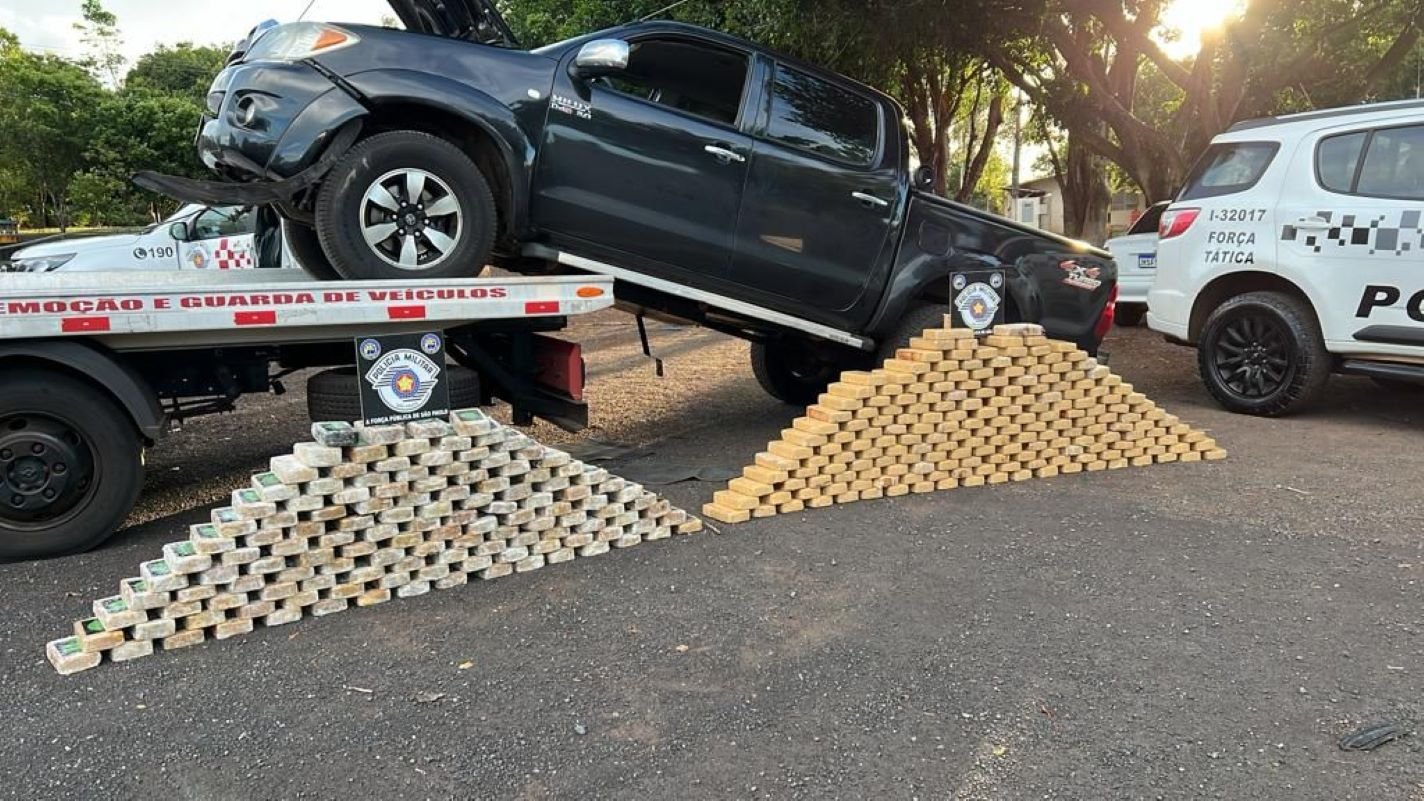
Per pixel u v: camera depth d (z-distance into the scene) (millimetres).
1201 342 7152
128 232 11047
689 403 7688
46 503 3932
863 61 10609
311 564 3418
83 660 3021
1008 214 41562
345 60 4250
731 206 5156
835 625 3309
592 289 4621
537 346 5102
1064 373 5270
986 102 26125
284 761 2488
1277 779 2373
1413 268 5934
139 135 27766
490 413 7125
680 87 5344
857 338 5863
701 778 2406
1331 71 14195
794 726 2650
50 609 3490
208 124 4344
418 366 3676
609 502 4121
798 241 5383
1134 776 2396
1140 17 12227
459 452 3697
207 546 3213
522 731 2631
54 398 3869
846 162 5523
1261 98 12695
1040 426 5254
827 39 9703
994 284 5207
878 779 2396
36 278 4730
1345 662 2980
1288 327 6535
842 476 4770
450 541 3707
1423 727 2600
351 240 4180
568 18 14883
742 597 3568
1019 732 2605
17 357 3803
